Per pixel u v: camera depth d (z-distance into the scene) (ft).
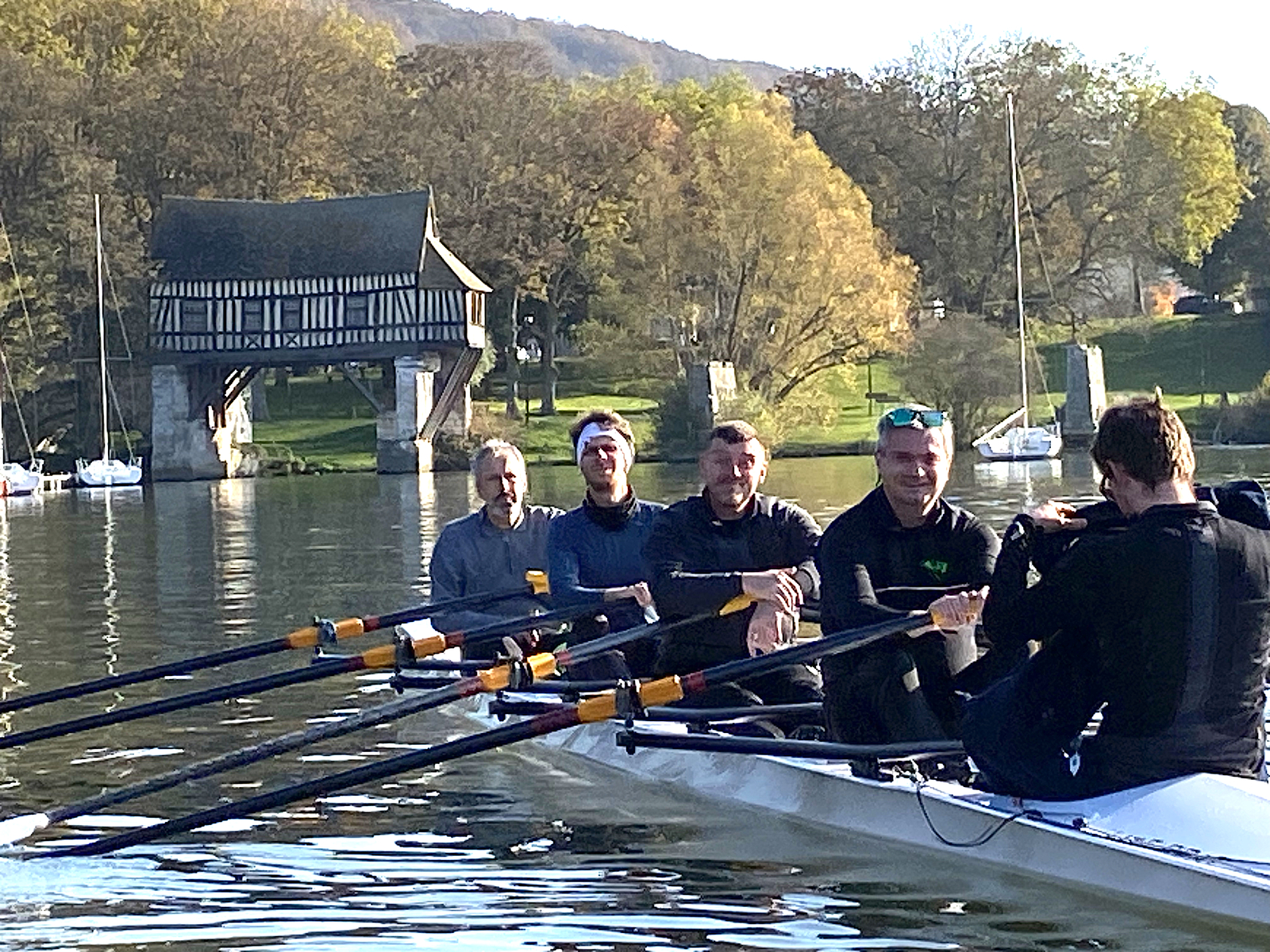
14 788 31.50
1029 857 23.09
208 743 35.35
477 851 26.11
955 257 275.80
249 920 22.53
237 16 242.99
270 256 214.28
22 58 225.35
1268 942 20.20
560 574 34.09
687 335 225.15
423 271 211.00
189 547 95.76
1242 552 20.89
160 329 212.84
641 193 225.76
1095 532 21.36
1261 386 217.97
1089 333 279.08
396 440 210.59
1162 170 270.87
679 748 26.13
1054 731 22.43
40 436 214.07
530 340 267.39
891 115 285.02
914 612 24.54
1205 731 21.72
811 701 30.50
